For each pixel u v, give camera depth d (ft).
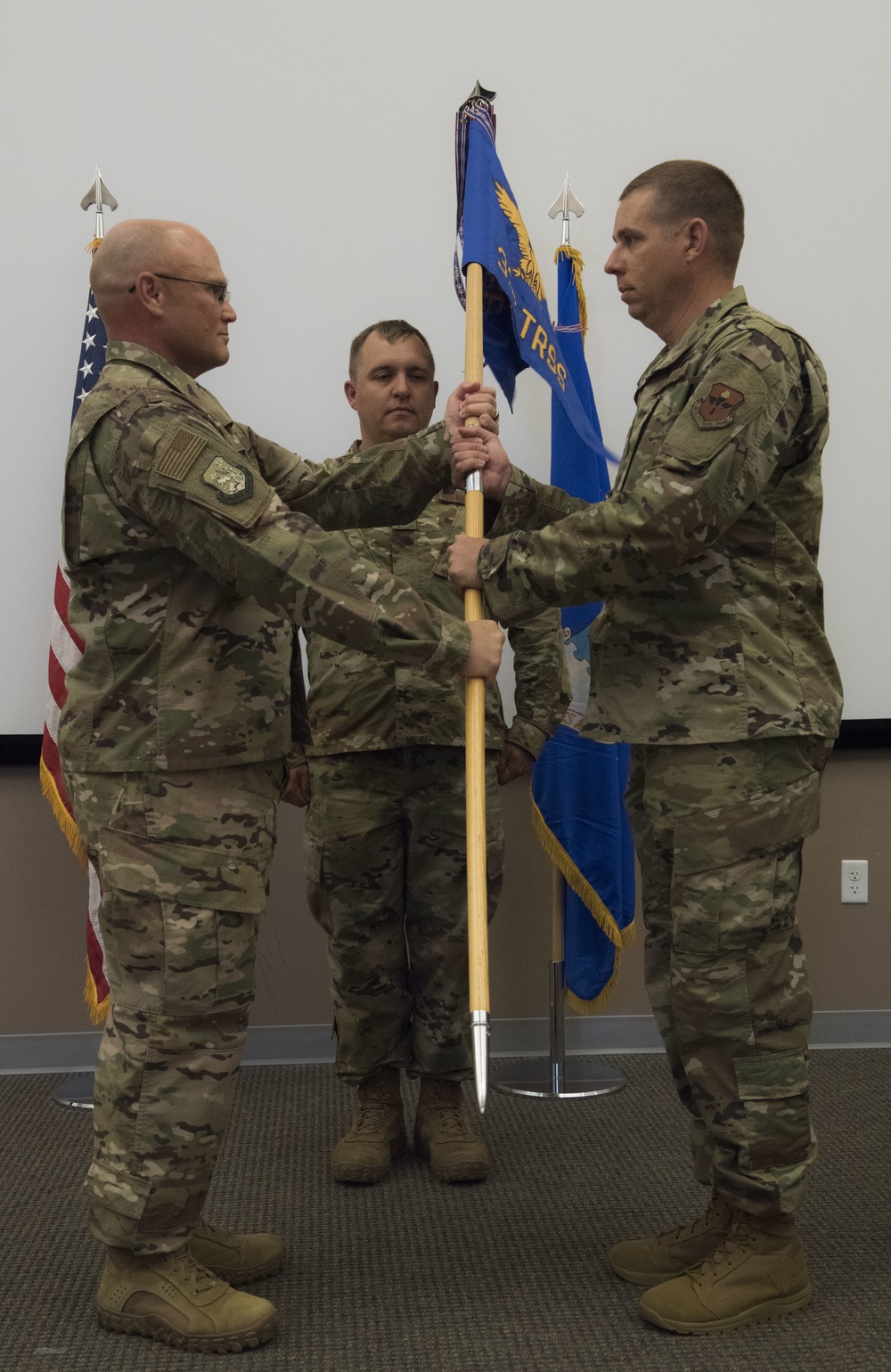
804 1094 5.56
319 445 9.92
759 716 5.44
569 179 9.99
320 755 7.60
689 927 5.51
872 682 10.10
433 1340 5.46
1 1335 5.56
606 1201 7.06
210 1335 5.37
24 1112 8.85
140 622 5.50
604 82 10.01
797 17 10.05
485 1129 8.34
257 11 9.86
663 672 5.60
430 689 7.38
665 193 5.88
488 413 6.29
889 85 10.05
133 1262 5.52
